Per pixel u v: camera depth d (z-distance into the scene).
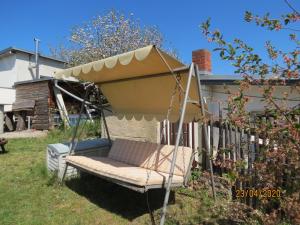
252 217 4.54
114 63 4.78
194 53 9.52
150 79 6.30
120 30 21.47
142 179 4.59
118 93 7.40
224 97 8.24
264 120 3.07
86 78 6.75
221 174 6.00
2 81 20.77
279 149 3.02
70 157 6.52
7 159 9.21
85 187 6.28
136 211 5.10
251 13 3.01
